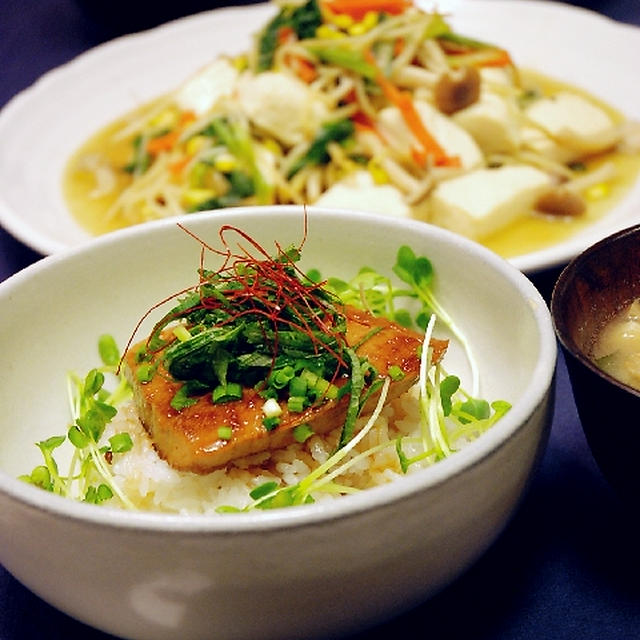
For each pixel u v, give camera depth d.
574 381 0.30
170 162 0.54
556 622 0.30
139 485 0.33
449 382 0.34
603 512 0.34
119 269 0.36
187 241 0.36
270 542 0.23
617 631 0.29
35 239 0.45
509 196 0.49
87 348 0.36
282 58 0.55
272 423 0.30
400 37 0.55
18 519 0.25
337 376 0.32
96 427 0.34
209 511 0.32
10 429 0.34
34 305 0.35
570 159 0.53
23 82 0.64
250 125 0.54
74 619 0.30
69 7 0.72
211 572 0.24
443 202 0.49
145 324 0.37
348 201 0.50
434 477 0.24
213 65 0.58
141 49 0.60
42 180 0.53
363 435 0.31
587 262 0.32
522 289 0.33
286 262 0.35
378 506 0.24
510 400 0.34
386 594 0.26
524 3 0.60
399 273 0.36
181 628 0.26
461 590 0.31
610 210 0.49
